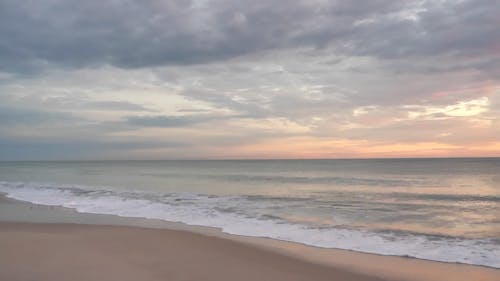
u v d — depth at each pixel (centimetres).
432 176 3806
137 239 988
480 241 997
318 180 3334
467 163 7756
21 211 1530
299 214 1456
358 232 1113
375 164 7962
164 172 5019
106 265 755
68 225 1199
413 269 750
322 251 892
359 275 709
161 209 1548
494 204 1789
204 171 5291
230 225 1220
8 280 654
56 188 2448
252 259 811
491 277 698
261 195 2073
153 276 685
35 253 845
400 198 2000
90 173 4806
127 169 6306
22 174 4588
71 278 668
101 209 1559
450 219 1373
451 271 738
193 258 812
